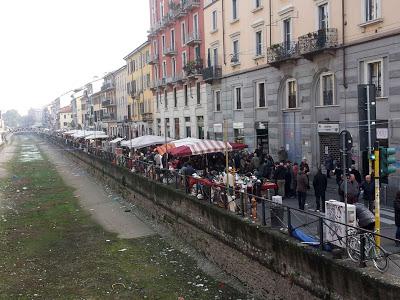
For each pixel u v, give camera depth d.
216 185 16.86
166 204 21.36
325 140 25.83
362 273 9.30
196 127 43.69
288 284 11.91
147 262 16.84
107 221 23.72
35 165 56.31
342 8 23.17
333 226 11.04
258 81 31.95
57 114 155.50
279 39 29.03
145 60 60.34
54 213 26.09
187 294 13.75
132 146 31.58
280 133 29.81
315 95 26.16
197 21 42.31
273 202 13.26
